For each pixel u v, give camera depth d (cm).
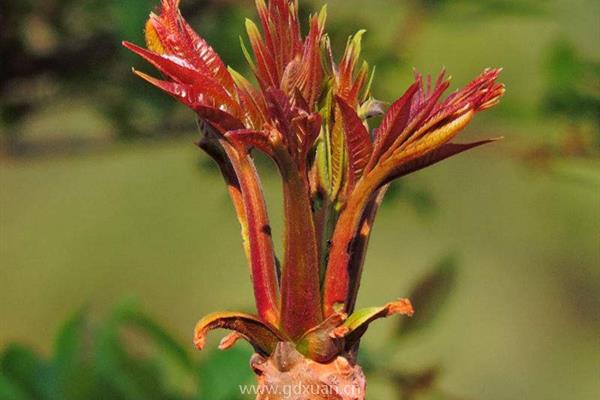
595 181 183
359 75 98
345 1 184
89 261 348
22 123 202
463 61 207
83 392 132
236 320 96
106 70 194
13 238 345
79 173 347
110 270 347
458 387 347
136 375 133
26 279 343
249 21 97
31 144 207
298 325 97
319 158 98
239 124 96
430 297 146
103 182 347
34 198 345
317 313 97
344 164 98
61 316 340
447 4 186
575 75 184
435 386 149
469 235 346
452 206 340
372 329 188
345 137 97
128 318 135
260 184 98
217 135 99
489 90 97
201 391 133
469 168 334
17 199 344
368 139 97
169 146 212
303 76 97
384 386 149
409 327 147
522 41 208
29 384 132
